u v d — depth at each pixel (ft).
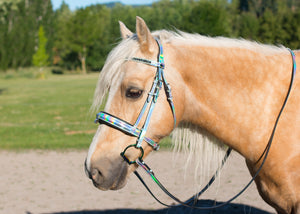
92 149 6.42
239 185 16.19
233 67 6.98
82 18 188.65
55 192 16.10
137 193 15.66
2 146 25.82
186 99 6.89
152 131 6.44
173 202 14.37
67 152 24.06
